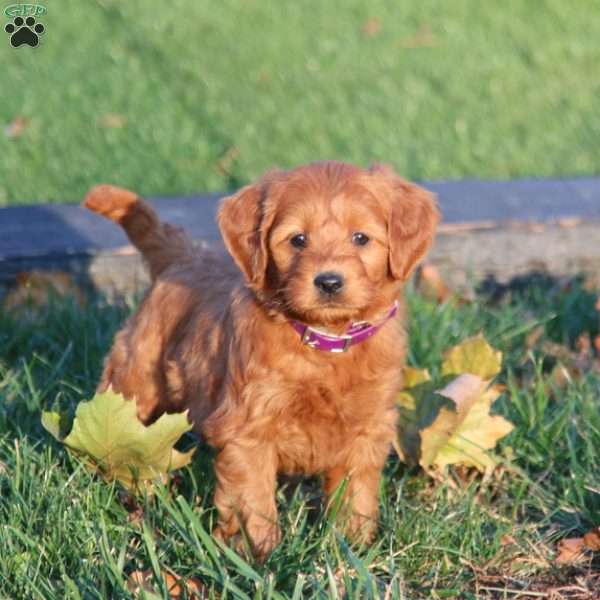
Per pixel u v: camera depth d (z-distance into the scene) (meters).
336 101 13.60
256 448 4.91
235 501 4.91
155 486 4.90
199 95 13.77
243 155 11.40
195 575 4.55
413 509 5.12
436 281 7.84
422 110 13.35
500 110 13.46
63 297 7.29
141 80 14.31
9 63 14.91
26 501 4.82
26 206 8.82
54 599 4.21
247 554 4.64
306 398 4.86
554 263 8.46
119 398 4.82
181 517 4.64
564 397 6.17
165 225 5.97
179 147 11.74
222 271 5.59
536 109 13.56
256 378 4.86
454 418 5.29
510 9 18.09
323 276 4.65
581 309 7.59
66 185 10.42
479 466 5.49
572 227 8.42
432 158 11.30
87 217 8.55
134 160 11.23
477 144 12.02
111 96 13.65
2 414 5.60
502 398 6.08
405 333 5.16
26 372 5.85
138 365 5.68
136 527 4.82
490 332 6.99
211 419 5.03
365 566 4.44
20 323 6.95
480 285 8.38
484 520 5.20
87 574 4.34
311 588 4.48
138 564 4.59
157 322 5.66
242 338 4.92
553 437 5.70
